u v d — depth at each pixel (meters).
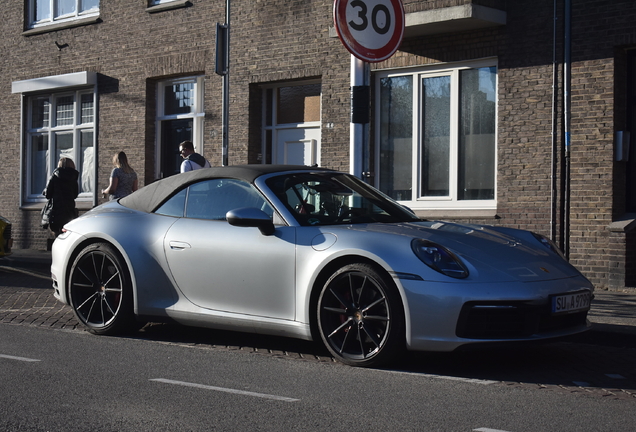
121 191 11.38
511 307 4.84
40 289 9.56
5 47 16.20
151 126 13.95
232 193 5.99
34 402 4.12
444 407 4.09
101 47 14.55
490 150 10.48
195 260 5.90
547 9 9.74
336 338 5.27
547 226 9.76
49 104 15.76
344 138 11.49
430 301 4.85
